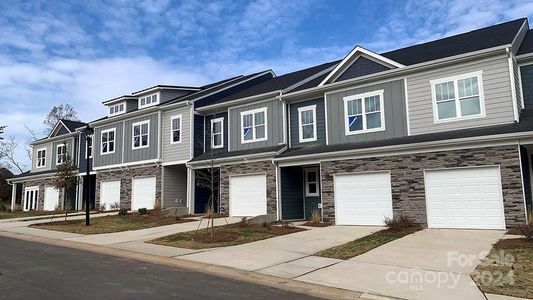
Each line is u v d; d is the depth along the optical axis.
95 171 30.42
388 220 15.62
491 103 15.23
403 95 17.38
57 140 36.69
